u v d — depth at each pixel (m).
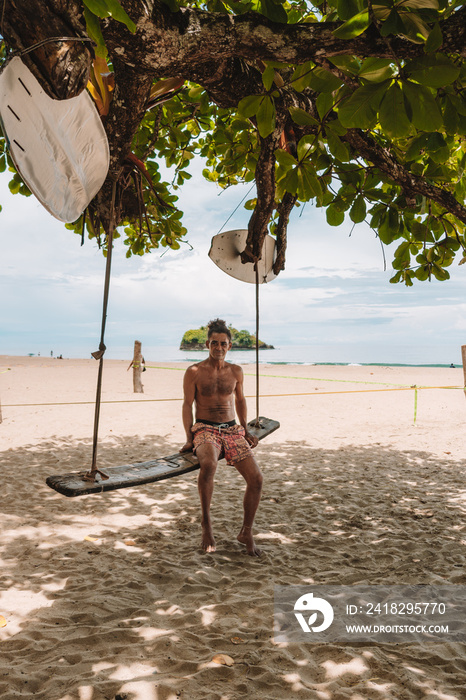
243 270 4.46
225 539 4.57
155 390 16.97
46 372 23.80
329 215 3.70
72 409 12.52
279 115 3.18
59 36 1.83
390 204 3.66
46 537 4.55
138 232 5.35
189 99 4.20
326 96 2.49
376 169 3.73
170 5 2.12
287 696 2.40
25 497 5.71
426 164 3.83
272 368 32.69
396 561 4.11
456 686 2.47
